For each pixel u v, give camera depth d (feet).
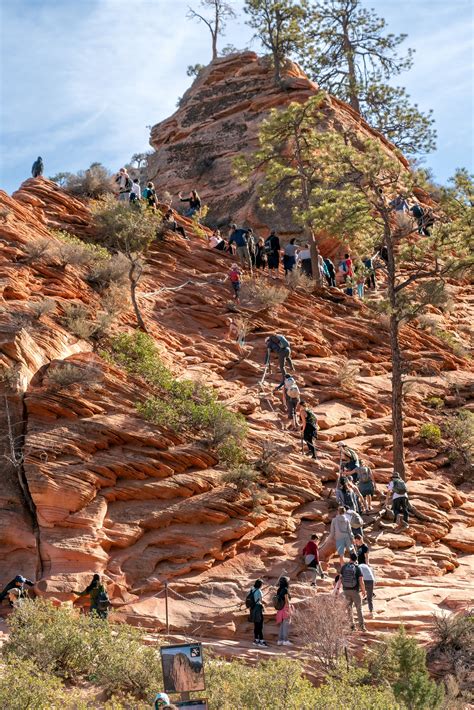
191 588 51.42
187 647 28.43
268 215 113.19
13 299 64.69
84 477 52.70
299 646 47.26
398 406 70.33
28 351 58.13
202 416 61.21
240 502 56.75
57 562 49.60
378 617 49.60
